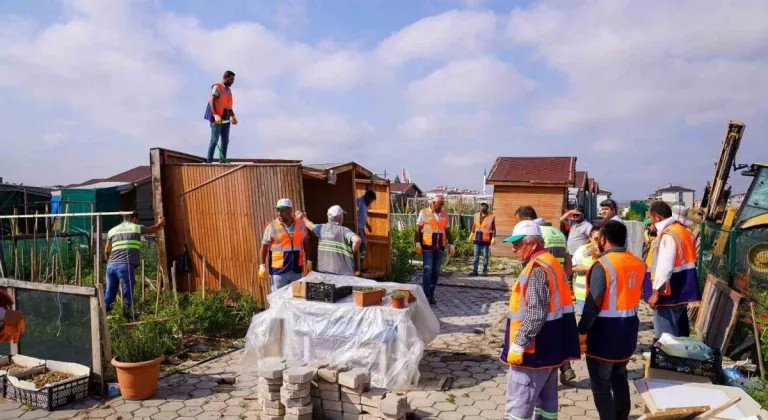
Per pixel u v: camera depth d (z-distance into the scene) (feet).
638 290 13.82
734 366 18.72
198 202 30.60
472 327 27.25
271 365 15.92
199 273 30.78
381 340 18.16
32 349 19.48
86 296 18.11
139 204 65.77
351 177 36.22
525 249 12.76
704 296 25.93
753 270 21.58
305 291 20.07
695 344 16.10
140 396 17.40
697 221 34.12
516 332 12.44
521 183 57.82
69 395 17.17
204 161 34.99
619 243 14.14
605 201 23.67
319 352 19.12
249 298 28.30
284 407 15.53
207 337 24.71
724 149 35.42
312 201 38.06
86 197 59.57
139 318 26.18
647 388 14.12
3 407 16.85
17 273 31.94
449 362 21.18
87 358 18.20
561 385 18.52
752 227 30.30
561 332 12.49
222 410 16.57
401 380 17.94
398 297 18.72
